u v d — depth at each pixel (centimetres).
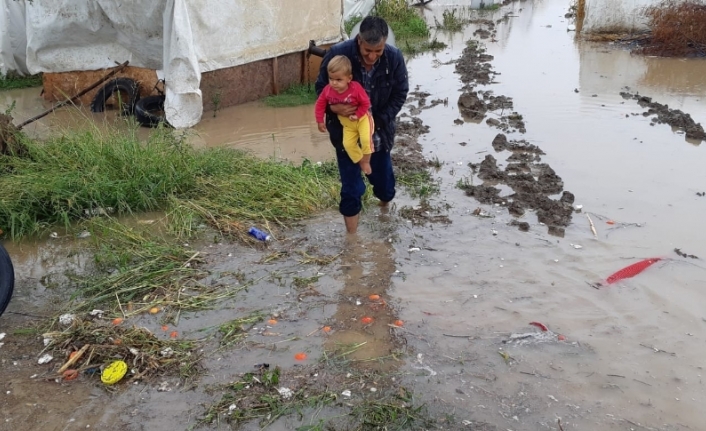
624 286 459
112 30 1006
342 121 482
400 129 852
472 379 362
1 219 556
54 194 582
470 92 1009
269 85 1099
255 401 342
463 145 786
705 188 636
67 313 427
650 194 623
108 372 361
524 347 391
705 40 1396
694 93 1058
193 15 916
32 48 1038
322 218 582
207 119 967
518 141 793
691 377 365
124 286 461
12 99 1115
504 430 323
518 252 511
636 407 341
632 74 1210
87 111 1022
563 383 360
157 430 322
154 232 558
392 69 479
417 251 514
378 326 414
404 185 653
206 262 501
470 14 2223
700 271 477
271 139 853
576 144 782
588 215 576
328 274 480
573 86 1103
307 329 410
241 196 611
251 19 1014
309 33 1145
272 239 541
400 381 360
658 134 818
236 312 430
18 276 483
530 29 1844
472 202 611
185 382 359
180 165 651
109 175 625
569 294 450
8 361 378
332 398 344
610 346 393
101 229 559
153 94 1020
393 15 1952
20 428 324
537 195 620
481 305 437
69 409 338
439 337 402
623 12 1580
